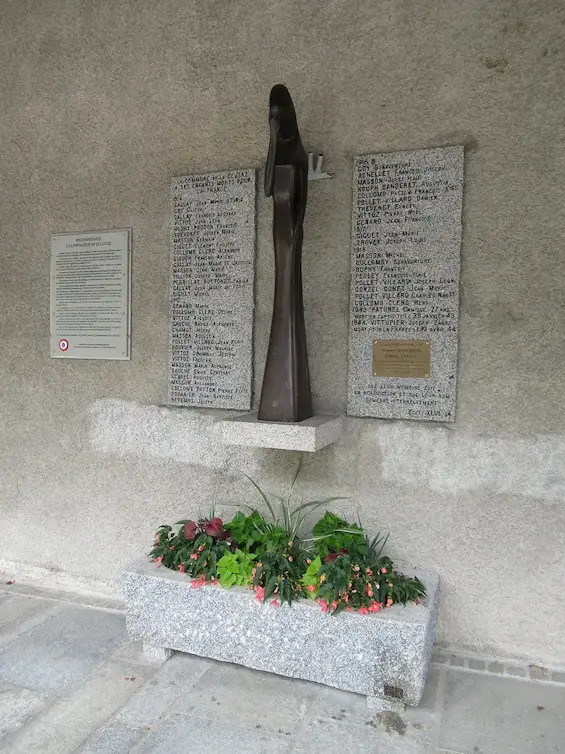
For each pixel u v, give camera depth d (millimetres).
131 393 3375
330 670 2412
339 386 2959
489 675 2611
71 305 3480
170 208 3232
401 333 2814
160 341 3305
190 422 3246
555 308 2605
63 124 3465
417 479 2838
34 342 3598
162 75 3238
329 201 2936
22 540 3674
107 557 3471
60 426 3549
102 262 3395
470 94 2693
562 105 2566
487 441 2721
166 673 2607
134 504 3395
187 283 3199
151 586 2676
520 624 2709
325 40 2918
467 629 2787
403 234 2791
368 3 2838
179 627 2641
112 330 3391
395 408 2840
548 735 2207
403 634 2281
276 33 3006
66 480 3549
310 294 2984
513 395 2678
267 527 2893
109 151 3371
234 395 3137
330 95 2918
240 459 3154
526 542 2689
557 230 2588
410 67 2783
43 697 2424
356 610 2369
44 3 3463
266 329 3088
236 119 3109
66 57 3436
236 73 3096
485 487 2734
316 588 2467
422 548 2840
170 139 3240
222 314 3137
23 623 3098
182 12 3182
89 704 2377
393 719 2295
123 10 3295
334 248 2938
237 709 2350
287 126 2518
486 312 2701
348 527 2818
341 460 2959
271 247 3057
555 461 2633
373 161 2828
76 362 3498
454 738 2186
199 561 2633
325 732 2215
